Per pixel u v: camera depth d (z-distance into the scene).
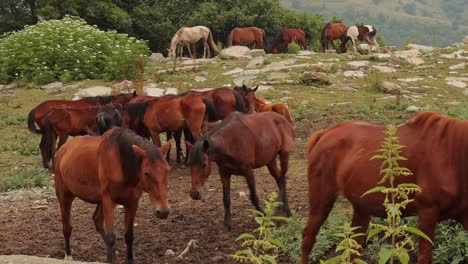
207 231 10.36
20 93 24.84
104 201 8.50
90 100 16.14
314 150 7.63
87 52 26.72
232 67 27.31
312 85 24.00
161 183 8.03
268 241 5.08
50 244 10.20
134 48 27.56
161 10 37.69
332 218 9.32
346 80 24.86
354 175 7.16
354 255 7.39
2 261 6.62
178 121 14.91
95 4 36.38
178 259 9.22
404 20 164.62
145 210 11.74
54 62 26.73
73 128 15.74
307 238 7.78
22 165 16.48
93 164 8.62
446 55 29.33
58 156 9.20
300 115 19.70
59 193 9.27
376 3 185.25
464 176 6.67
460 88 23.95
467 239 7.73
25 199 13.20
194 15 36.97
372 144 7.12
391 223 5.26
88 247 10.01
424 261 6.81
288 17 41.84
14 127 20.83
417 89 23.39
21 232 10.88
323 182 7.55
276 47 34.72
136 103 15.15
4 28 37.75
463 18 178.75
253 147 10.16
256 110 15.92
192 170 9.77
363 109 19.91
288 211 10.60
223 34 39.53
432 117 6.95
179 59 30.12
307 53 29.56
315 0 185.50
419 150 6.85
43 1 35.50
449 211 6.80
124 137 8.38
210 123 14.05
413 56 29.03
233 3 38.97
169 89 23.69
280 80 24.44
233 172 10.21
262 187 12.84
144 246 9.88
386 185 6.91
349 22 164.38
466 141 6.68
